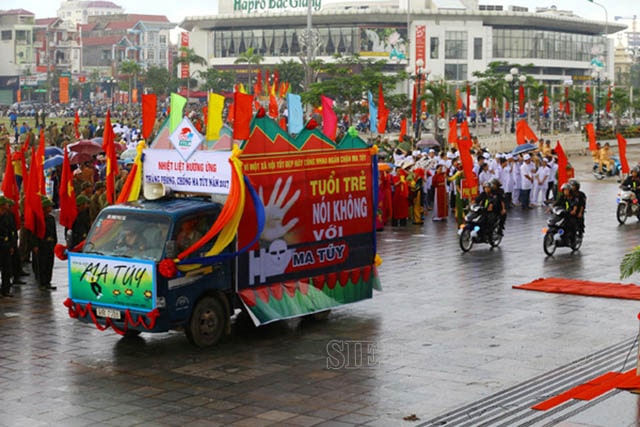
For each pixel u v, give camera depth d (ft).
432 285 64.85
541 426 33.96
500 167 115.85
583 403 36.47
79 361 44.93
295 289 51.65
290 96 59.21
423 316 54.90
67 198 65.41
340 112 233.55
